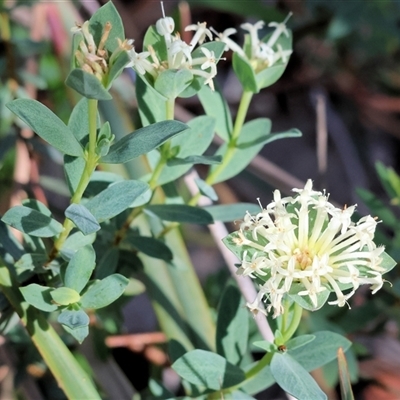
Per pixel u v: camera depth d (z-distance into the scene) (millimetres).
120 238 161
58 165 258
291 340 135
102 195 125
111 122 208
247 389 159
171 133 117
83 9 246
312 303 119
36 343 144
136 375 227
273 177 246
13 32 246
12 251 146
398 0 263
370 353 218
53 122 118
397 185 207
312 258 125
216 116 165
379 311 203
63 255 138
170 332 188
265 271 124
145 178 159
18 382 176
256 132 169
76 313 124
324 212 126
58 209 213
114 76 111
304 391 127
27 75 221
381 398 224
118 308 194
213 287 233
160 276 190
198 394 160
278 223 124
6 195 216
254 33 155
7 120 211
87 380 147
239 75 155
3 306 151
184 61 127
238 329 161
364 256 125
